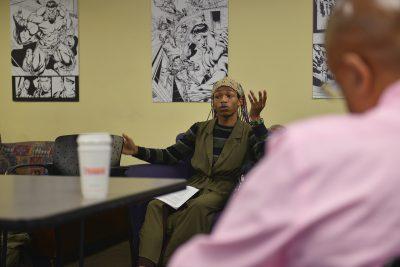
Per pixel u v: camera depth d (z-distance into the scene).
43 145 4.03
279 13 3.90
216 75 4.07
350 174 0.40
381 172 0.40
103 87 4.42
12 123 4.68
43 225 0.93
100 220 3.40
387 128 0.42
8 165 3.92
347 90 0.48
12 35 4.61
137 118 4.32
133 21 4.31
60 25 4.51
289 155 0.41
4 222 0.92
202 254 0.42
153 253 2.74
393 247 0.39
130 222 2.79
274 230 0.40
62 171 3.29
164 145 4.24
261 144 2.88
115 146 3.29
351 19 0.46
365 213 0.39
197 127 3.24
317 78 3.80
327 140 0.41
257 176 0.42
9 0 4.61
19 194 1.26
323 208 0.39
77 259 3.24
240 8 3.99
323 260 0.40
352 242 0.39
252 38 3.97
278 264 0.41
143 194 1.31
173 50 4.18
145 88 4.29
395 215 0.39
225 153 3.03
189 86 4.14
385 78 0.46
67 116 4.53
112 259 3.38
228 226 0.42
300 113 3.87
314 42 3.81
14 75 4.63
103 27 4.40
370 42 0.45
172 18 4.17
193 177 3.14
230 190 2.96
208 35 4.07
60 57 4.52
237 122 3.11
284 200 0.40
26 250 2.86
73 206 1.06
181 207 2.90
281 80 3.91
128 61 4.34
